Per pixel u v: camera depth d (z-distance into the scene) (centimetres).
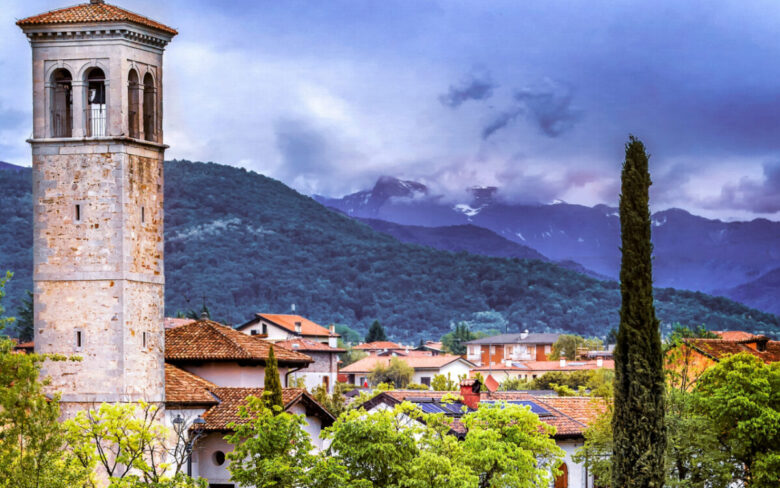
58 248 6372
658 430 5422
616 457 5459
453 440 5859
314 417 7288
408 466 5422
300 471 5125
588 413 8256
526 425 6194
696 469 6556
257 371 7675
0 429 4684
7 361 4456
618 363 5500
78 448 5022
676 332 7500
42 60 6425
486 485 5897
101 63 6381
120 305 6309
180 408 6669
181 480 5138
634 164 5616
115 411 5322
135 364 6378
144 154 6525
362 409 5903
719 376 7100
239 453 5312
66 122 6575
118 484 4938
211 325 7881
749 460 6869
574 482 7712
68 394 6291
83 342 6309
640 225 5556
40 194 6400
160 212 6656
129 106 6488
